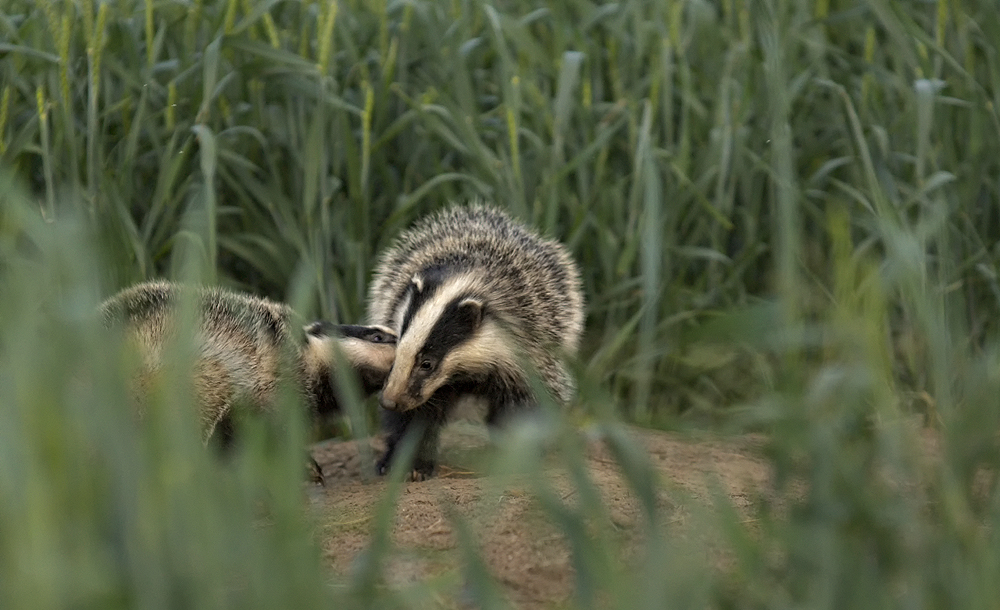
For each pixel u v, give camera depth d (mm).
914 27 12141
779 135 11750
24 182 11539
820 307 12133
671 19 12750
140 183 12492
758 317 6223
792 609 5461
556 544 7109
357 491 9109
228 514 5355
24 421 4977
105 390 5098
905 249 9438
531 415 10836
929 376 11273
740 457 10023
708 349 11891
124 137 12070
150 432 5328
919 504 6336
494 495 7961
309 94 11977
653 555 5465
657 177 11945
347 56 12773
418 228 12336
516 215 12391
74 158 11109
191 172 12430
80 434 5082
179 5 12484
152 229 12289
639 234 12305
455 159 13461
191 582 4871
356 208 12367
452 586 6355
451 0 13391
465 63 12820
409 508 7934
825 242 13070
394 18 13172
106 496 5062
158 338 8680
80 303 5230
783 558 6285
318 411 10375
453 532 7422
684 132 12789
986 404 6312
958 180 12711
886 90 13336
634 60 13234
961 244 12664
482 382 10680
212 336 9047
